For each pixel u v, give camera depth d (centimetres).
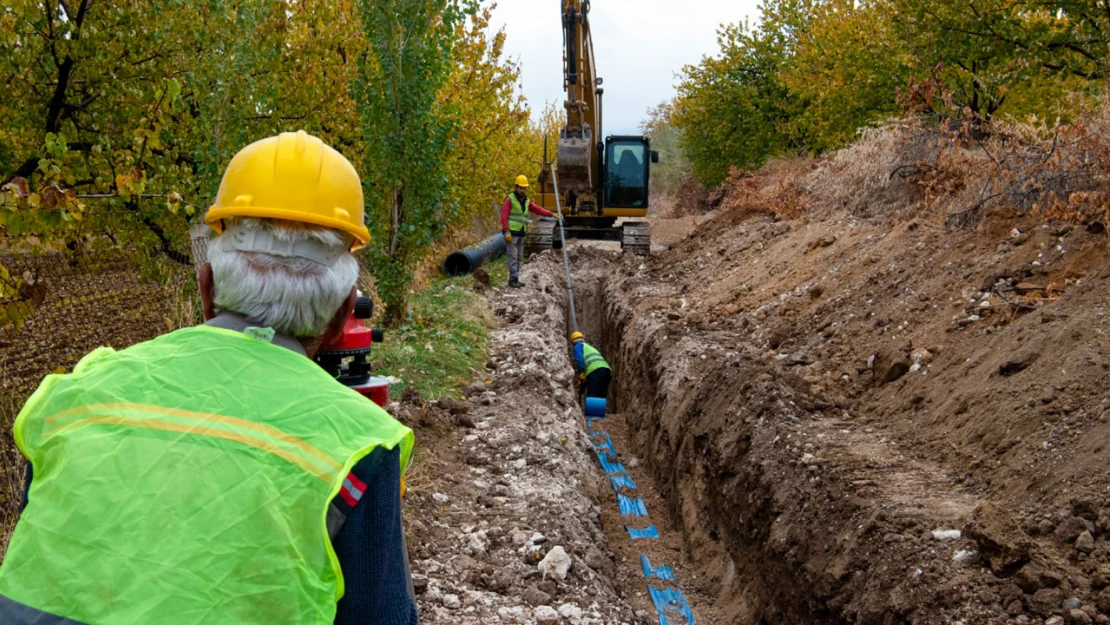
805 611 506
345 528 140
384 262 1023
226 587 129
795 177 1666
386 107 1005
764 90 2945
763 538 592
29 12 727
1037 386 520
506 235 1480
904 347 698
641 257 1942
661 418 926
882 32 1634
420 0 994
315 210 158
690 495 759
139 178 484
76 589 128
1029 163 846
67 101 843
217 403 142
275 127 1088
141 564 129
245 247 157
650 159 2050
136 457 136
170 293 839
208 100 787
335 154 170
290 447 139
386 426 149
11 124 775
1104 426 454
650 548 739
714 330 1054
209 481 134
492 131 1769
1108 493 416
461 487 614
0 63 715
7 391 652
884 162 1170
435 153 1024
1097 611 368
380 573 142
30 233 506
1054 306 585
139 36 799
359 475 141
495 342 1072
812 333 868
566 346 1309
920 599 416
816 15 2531
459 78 1694
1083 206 718
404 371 837
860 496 512
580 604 477
